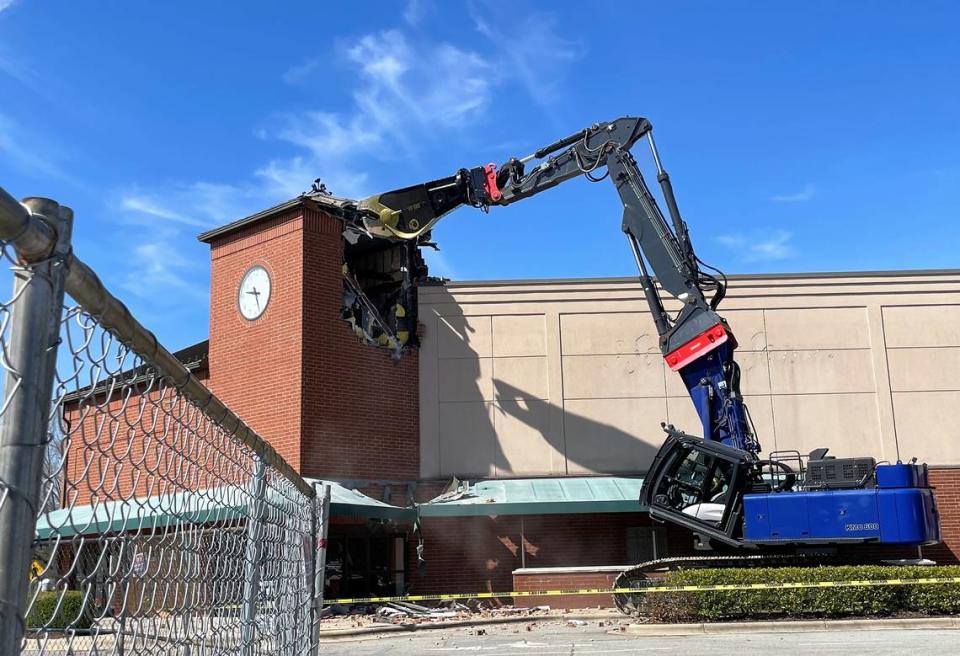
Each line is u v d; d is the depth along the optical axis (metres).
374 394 22.23
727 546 18.30
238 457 4.50
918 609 15.38
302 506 6.60
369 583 21.44
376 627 16.39
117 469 2.71
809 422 23.53
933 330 24.06
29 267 2.13
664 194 19.03
